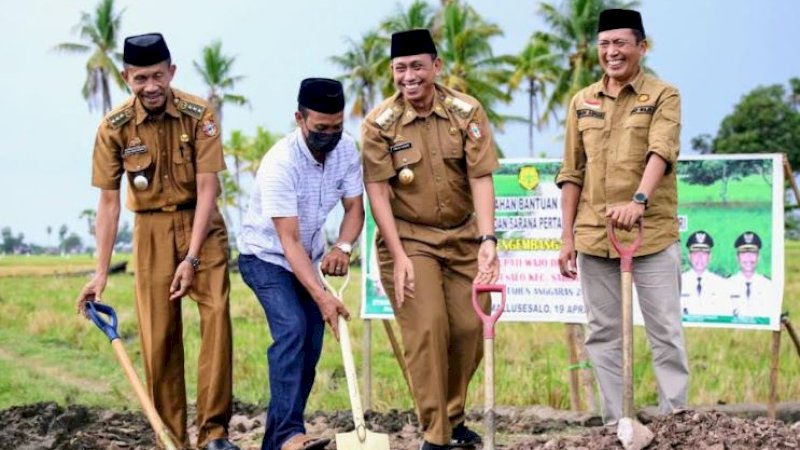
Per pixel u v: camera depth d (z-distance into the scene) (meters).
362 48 55.25
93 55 60.66
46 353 16.23
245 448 7.77
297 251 6.12
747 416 9.61
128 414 9.01
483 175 6.38
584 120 6.65
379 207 6.36
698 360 14.55
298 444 6.02
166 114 6.43
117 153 6.51
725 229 8.69
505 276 9.15
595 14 49.94
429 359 6.27
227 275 6.58
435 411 6.26
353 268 33.88
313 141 6.04
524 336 17.06
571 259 6.82
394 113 6.38
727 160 8.67
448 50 49.28
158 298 6.59
